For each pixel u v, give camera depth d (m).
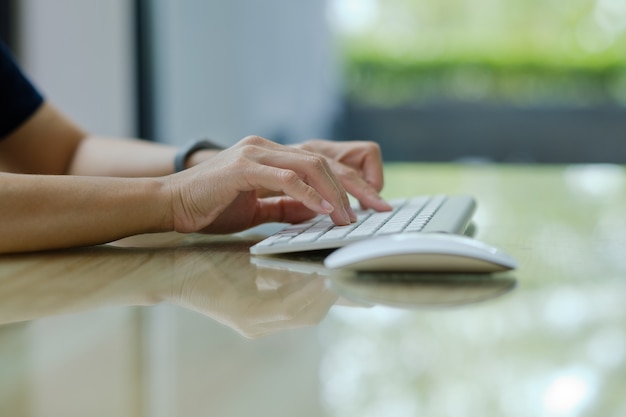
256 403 0.34
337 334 0.46
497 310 0.53
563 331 0.47
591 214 1.19
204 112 3.83
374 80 4.66
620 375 0.38
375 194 0.96
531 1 4.55
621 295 0.58
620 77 4.54
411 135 4.54
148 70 3.72
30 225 0.77
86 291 0.61
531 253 0.81
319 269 0.70
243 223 0.96
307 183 0.83
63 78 3.32
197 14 3.79
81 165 1.30
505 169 2.20
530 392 0.35
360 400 0.34
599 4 4.50
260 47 3.93
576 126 4.45
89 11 3.32
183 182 0.82
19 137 1.34
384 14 4.66
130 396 0.35
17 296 0.59
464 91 4.62
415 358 0.41
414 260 0.64
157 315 0.52
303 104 4.13
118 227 0.80
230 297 0.58
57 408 0.33
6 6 3.20
